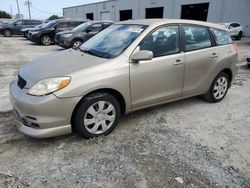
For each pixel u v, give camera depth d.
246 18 23.70
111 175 2.72
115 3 37.91
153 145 3.32
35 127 3.04
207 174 2.78
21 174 2.70
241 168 2.91
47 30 15.23
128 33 3.82
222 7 25.11
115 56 3.45
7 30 22.39
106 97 3.32
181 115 4.30
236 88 6.07
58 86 2.96
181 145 3.34
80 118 3.19
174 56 3.90
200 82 4.44
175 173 2.78
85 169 2.81
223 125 3.99
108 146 3.27
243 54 12.09
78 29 12.25
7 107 4.46
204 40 4.41
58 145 3.26
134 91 3.56
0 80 6.41
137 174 2.75
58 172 2.75
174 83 4.02
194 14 28.89
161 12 31.41
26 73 3.33
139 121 4.01
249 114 4.45
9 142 3.31
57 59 3.66
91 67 3.20
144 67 3.57
